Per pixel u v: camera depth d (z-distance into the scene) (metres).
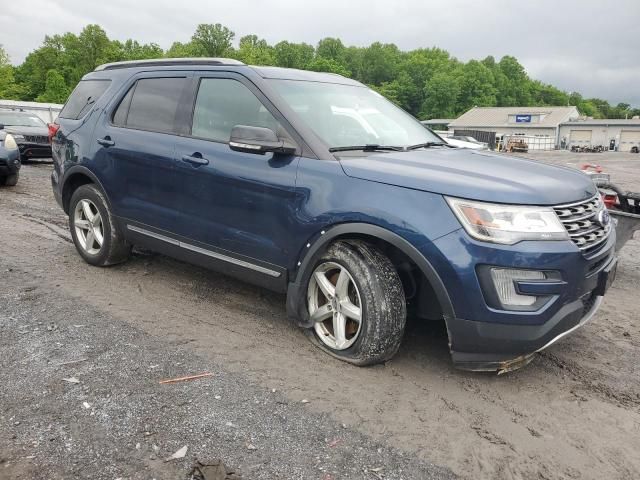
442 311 3.24
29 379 3.25
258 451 2.69
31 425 2.81
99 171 5.07
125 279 5.13
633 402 3.33
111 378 3.30
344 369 3.56
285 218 3.75
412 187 3.30
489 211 3.10
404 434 2.90
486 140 53.34
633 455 2.81
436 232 3.17
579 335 4.34
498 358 3.25
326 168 3.63
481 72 128.88
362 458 2.68
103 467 2.52
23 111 16.72
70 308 4.38
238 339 3.95
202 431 2.82
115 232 5.15
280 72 4.40
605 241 3.58
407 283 3.75
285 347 3.85
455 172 3.44
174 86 4.71
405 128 4.64
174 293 4.82
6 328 3.94
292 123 3.87
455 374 3.57
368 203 3.39
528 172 3.60
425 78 134.25
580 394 3.40
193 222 4.34
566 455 2.79
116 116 5.09
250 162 3.94
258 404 3.10
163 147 4.50
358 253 3.49
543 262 3.07
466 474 2.61
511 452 2.80
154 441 2.72
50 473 2.46
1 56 76.88
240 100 4.21
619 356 3.97
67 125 5.59
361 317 3.49
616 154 67.31
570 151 78.38
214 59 4.56
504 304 3.10
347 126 4.15
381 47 144.25
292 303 3.84
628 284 5.86
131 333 3.96
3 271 5.22
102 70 5.65
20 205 8.85
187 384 3.28
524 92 148.50
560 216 3.21
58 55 103.69
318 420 2.98
